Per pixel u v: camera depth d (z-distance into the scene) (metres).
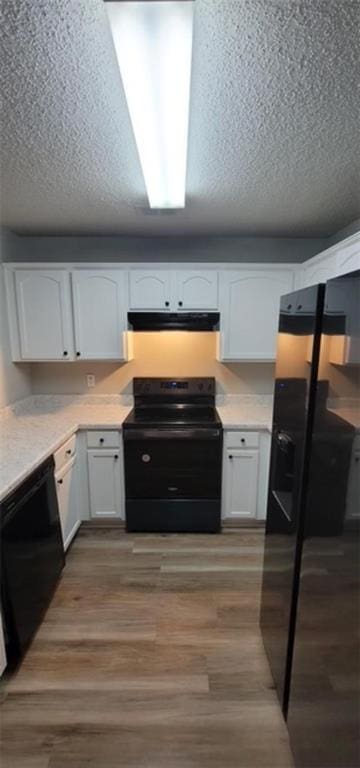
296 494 1.35
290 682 1.42
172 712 1.53
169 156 1.52
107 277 2.86
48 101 1.24
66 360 2.95
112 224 2.73
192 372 3.27
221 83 1.16
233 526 2.96
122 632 1.93
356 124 1.39
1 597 1.62
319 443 1.15
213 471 2.80
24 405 3.10
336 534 1.03
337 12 0.92
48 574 2.08
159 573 2.40
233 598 2.18
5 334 2.82
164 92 1.11
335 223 2.70
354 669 0.93
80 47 1.01
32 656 1.78
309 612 1.23
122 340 2.92
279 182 1.93
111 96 1.22
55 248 3.13
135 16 0.83
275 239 3.13
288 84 1.16
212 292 2.89
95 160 1.68
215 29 0.96
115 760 1.37
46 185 1.97
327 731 1.09
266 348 2.96
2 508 1.60
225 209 2.36
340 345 1.01
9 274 2.82
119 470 2.81
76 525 2.76
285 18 0.94
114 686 1.64
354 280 0.92
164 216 2.52
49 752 1.39
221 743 1.42
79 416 2.96
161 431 2.74
